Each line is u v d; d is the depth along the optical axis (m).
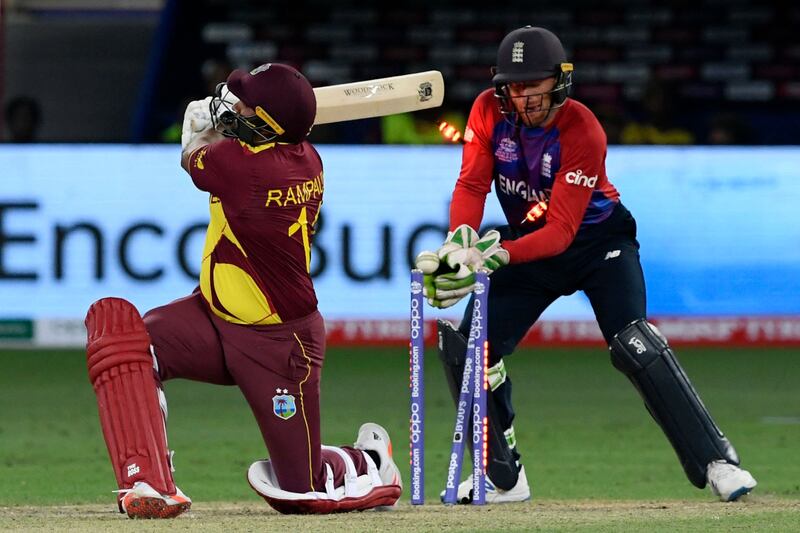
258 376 18.41
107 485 24.61
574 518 17.34
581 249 20.73
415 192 45.12
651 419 33.75
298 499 18.61
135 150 44.88
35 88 65.81
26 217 44.91
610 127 51.53
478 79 63.19
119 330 17.83
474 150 20.62
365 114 19.39
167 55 63.12
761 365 42.81
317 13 64.12
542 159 19.97
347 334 45.47
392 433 31.36
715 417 34.00
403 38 63.94
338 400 36.53
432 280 19.00
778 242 45.50
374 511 19.17
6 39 66.69
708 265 45.47
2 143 44.81
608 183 21.05
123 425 17.52
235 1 63.97
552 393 38.03
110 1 70.62
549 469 26.78
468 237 19.09
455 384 20.98
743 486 20.03
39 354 45.25
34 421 33.25
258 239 17.91
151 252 44.91
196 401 37.00
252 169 17.70
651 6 63.44
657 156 45.09
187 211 44.94
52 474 25.92
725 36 63.00
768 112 62.06
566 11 63.75
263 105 17.52
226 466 27.05
